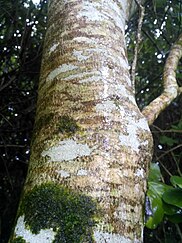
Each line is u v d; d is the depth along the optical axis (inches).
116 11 27.2
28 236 15.1
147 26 68.2
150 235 62.2
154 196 31.2
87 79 20.4
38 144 18.8
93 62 21.3
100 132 17.9
